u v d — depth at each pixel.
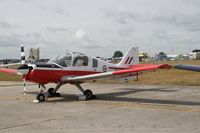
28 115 9.23
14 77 30.55
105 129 7.23
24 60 12.84
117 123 7.93
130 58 16.36
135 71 11.90
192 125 7.64
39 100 12.43
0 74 36.31
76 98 13.49
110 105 11.23
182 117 8.75
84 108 10.55
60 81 12.83
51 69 12.35
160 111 9.80
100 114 9.33
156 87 18.66
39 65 12.14
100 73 13.39
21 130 7.20
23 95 14.88
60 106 11.05
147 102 12.00
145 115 9.10
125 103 11.76
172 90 16.69
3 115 9.27
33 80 12.23
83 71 13.38
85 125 7.71
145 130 7.09
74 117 8.86
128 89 17.53
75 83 13.32
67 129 7.25
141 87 18.75
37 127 7.52
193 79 23.58
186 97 13.51
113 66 15.20
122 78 14.70
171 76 26.89
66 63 12.83
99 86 19.77
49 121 8.27
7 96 14.47
